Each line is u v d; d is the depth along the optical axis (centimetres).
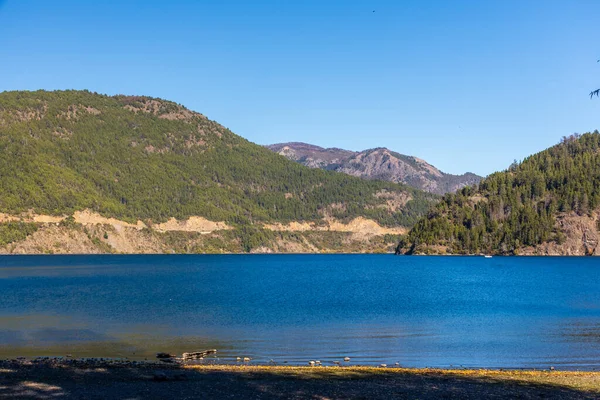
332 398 2984
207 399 2908
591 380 3588
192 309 7662
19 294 9819
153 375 3528
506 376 3716
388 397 3027
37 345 4994
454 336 5531
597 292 10738
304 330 5872
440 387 3306
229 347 4941
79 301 8650
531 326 6191
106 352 4700
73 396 2919
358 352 4759
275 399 2941
